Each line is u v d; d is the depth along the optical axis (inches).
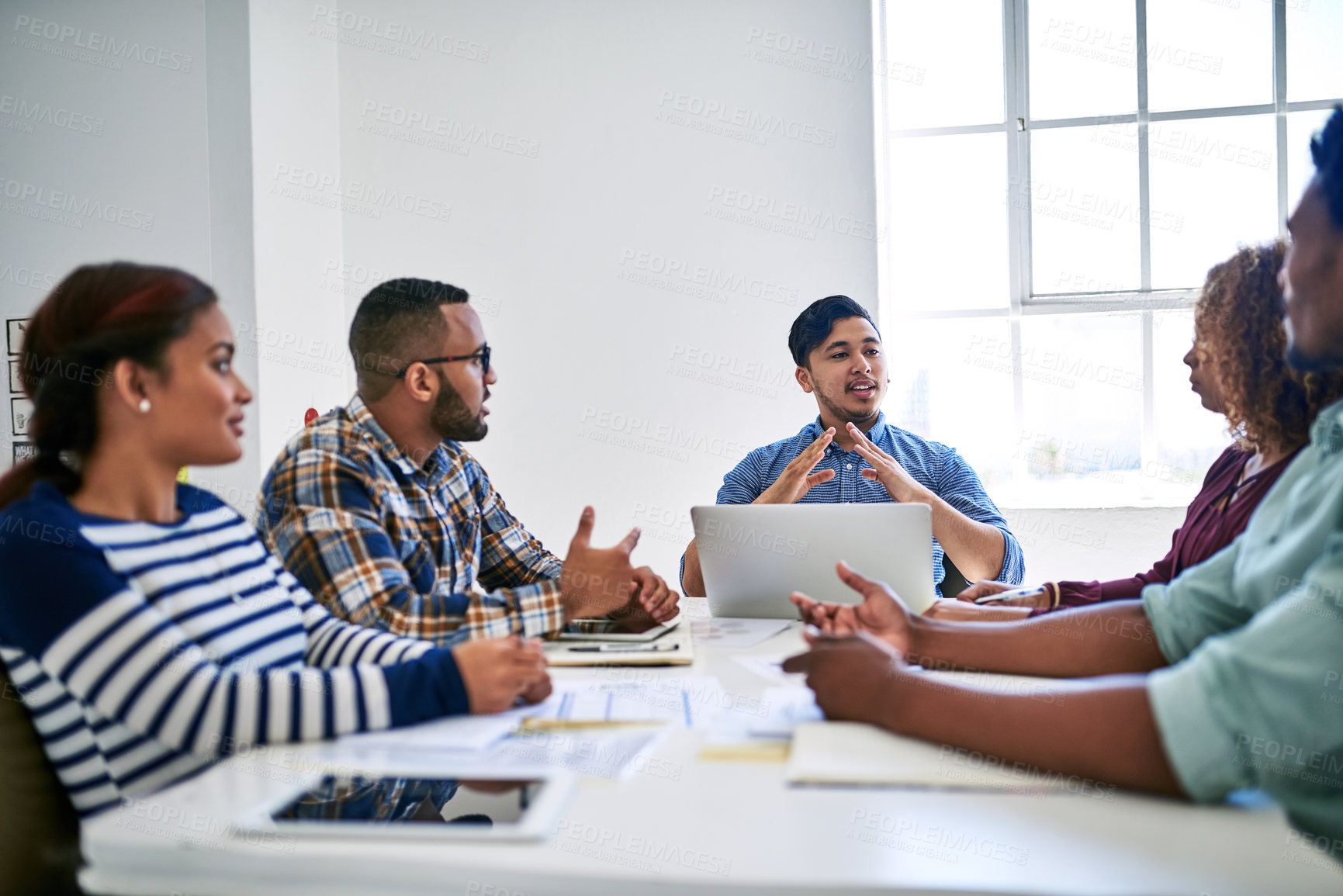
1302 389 52.7
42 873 36.6
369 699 38.2
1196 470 136.3
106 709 35.3
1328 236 34.3
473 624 58.6
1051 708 31.3
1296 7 132.0
